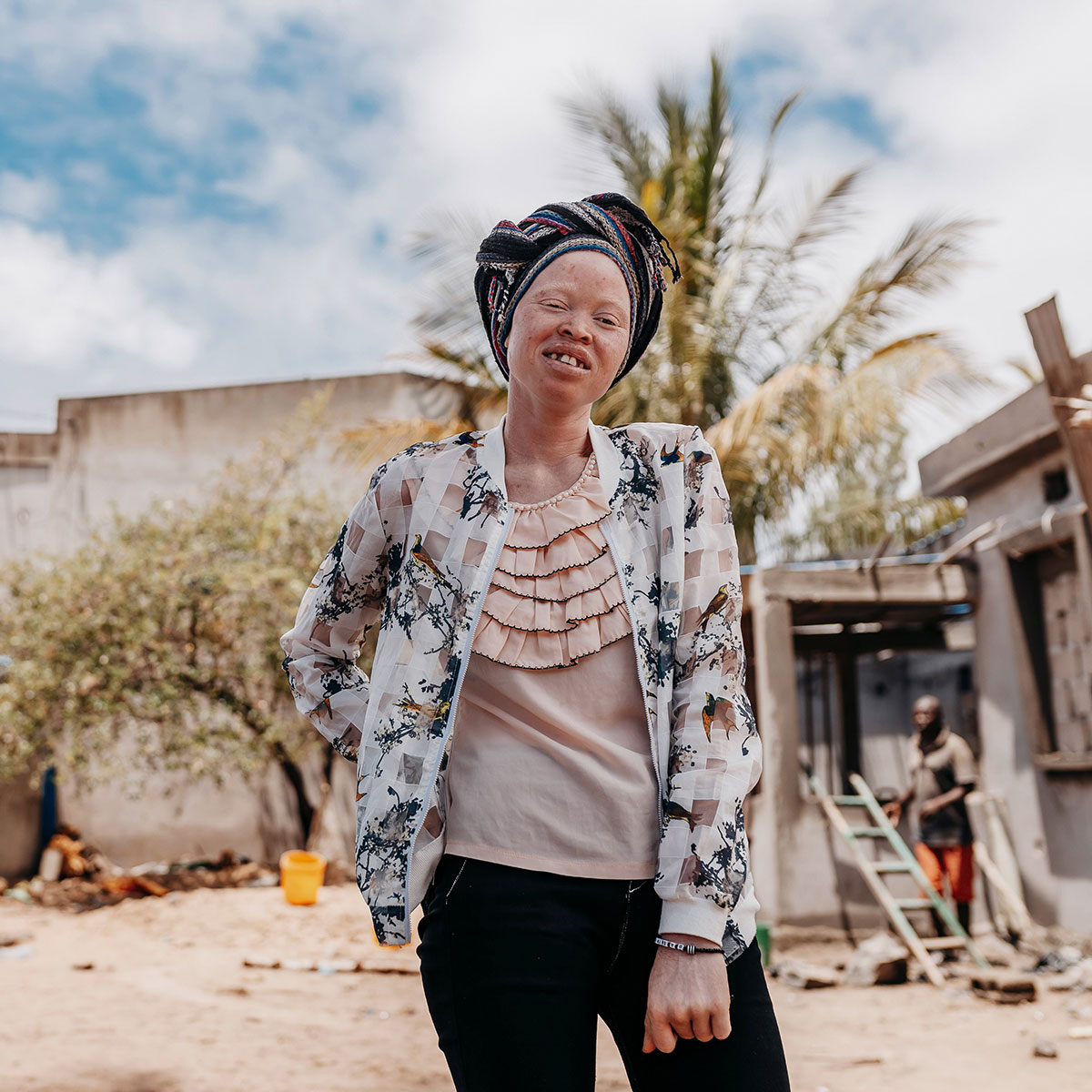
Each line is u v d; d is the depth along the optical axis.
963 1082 4.48
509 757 1.41
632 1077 1.41
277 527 11.59
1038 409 7.72
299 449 12.93
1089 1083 4.45
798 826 8.07
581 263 1.50
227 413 13.64
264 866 12.36
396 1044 5.13
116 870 12.42
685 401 12.23
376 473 1.59
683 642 1.45
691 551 1.48
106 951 7.93
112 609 11.23
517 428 1.56
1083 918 7.30
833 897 7.98
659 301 1.61
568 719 1.41
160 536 11.79
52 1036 5.21
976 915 8.09
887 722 14.19
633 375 12.08
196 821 12.70
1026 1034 5.33
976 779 7.86
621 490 1.51
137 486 13.64
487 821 1.39
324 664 1.66
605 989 1.40
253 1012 5.85
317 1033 5.35
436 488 1.53
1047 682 8.09
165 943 8.20
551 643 1.43
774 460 11.80
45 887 11.41
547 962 1.32
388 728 1.44
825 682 10.81
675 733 1.41
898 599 8.64
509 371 1.58
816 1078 4.54
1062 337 6.84
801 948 7.80
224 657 11.82
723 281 12.98
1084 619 7.63
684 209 13.30
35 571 11.99
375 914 1.39
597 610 1.44
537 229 1.54
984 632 8.70
